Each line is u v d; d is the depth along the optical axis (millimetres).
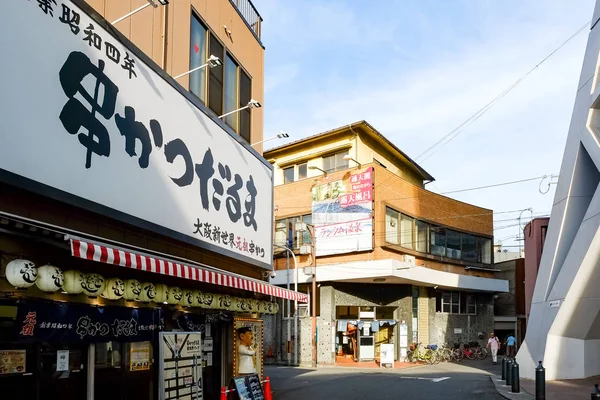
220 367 13094
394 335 30609
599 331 18453
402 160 36438
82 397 8062
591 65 19141
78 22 7547
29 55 6605
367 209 27906
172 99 10164
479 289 34469
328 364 28516
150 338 9195
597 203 17234
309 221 30750
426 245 32188
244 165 13703
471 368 26578
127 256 7160
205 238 11227
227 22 14648
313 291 27938
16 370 7055
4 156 6141
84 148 7551
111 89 8242
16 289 6809
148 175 9180
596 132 18406
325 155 32594
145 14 10469
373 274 26938
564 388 16219
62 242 6992
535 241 24750
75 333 7520
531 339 20234
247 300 13188
